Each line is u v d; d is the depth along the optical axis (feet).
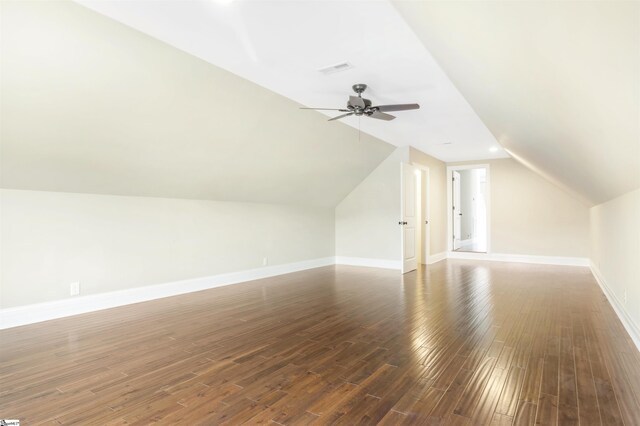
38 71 8.29
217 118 12.50
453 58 7.38
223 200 17.16
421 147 21.68
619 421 5.73
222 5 7.38
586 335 9.75
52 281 11.64
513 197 24.41
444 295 14.67
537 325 10.66
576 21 3.29
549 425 5.65
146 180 13.37
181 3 7.32
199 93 11.17
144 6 7.45
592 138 6.94
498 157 24.80
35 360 8.36
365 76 11.10
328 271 21.16
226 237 17.35
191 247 15.83
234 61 10.11
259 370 7.82
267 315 12.07
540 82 5.76
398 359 8.33
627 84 3.93
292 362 8.23
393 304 13.34
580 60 4.09
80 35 8.04
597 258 17.51
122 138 11.17
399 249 21.59
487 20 4.49
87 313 12.32
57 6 7.32
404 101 13.29
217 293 15.48
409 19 6.90
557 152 10.81
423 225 23.93
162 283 14.73
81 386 7.11
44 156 10.35
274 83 11.76
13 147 9.65
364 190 23.09
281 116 14.15
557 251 22.99
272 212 19.86
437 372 7.61
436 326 10.69
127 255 13.60
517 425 5.67
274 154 16.14
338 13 7.63
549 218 23.25
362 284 17.22
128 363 8.21
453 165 26.78
